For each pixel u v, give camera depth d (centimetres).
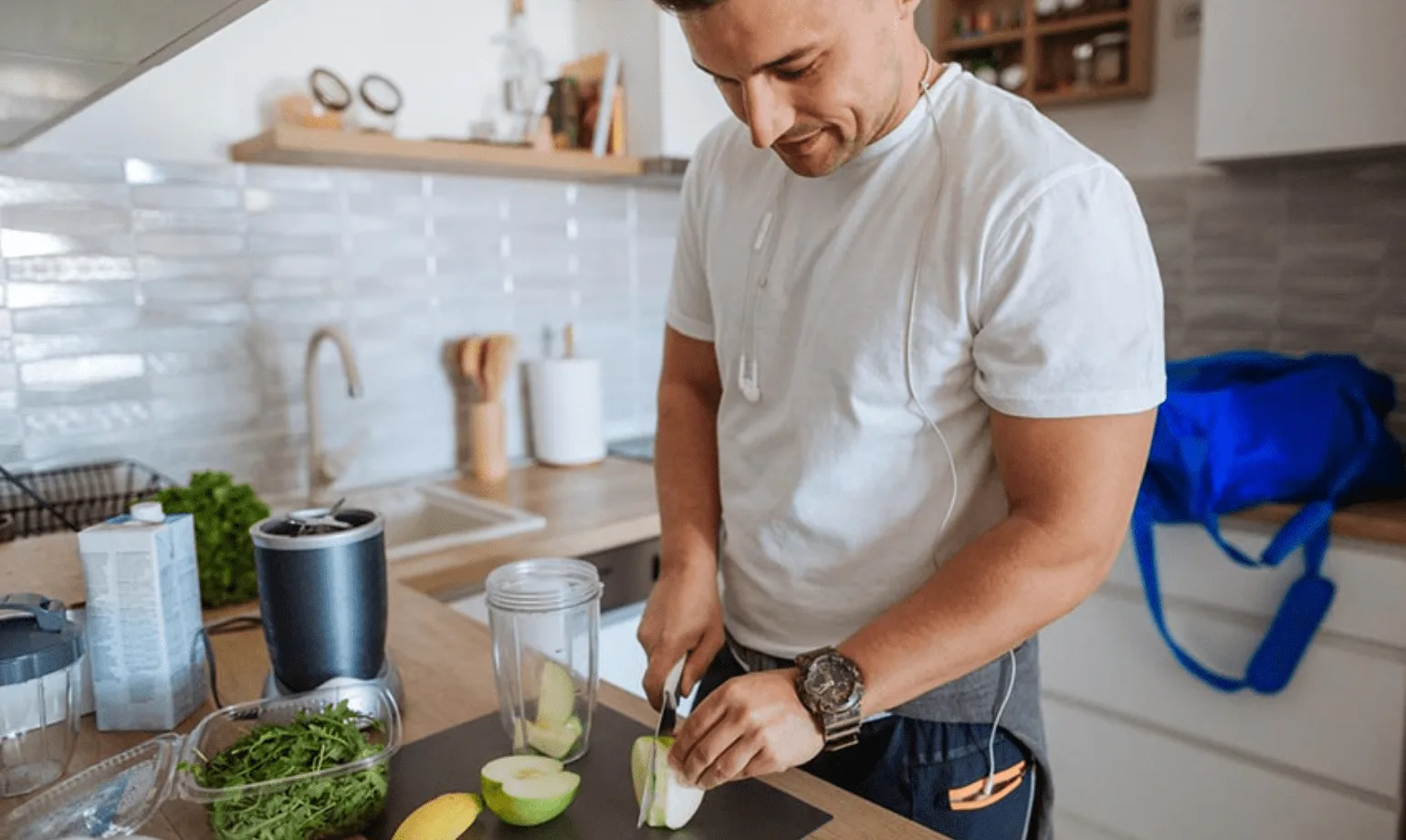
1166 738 188
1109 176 80
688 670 90
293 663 85
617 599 172
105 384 169
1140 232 81
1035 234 77
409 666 103
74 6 89
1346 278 210
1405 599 161
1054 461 77
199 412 180
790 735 71
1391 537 160
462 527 186
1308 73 183
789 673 76
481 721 89
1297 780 174
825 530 92
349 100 187
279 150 168
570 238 228
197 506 121
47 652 77
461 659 104
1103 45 230
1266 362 189
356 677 86
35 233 160
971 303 82
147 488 159
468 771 80
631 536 172
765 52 70
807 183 94
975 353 83
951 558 87
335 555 84
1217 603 179
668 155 212
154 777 75
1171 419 174
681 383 116
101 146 166
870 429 88
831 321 89
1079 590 76
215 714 78
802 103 75
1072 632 198
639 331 246
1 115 137
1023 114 84
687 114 215
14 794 78
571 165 198
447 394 212
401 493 196
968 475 88
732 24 69
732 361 101
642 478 207
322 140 166
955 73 88
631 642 175
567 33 228
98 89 124
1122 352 76
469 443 217
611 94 209
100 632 87
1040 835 101
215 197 178
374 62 197
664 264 249
